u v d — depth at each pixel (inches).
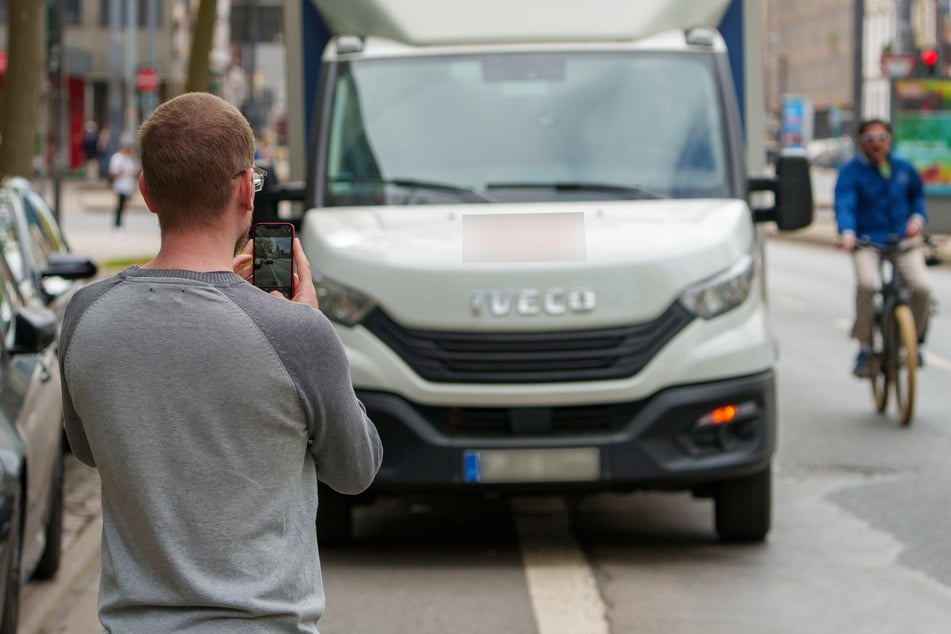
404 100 368.5
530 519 378.3
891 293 520.4
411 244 329.1
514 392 318.0
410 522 376.5
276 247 139.9
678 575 315.9
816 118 5270.7
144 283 127.3
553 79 370.3
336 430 129.8
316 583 129.4
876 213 524.7
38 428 291.3
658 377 320.5
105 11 2728.8
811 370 641.6
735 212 346.3
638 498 404.2
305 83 405.4
